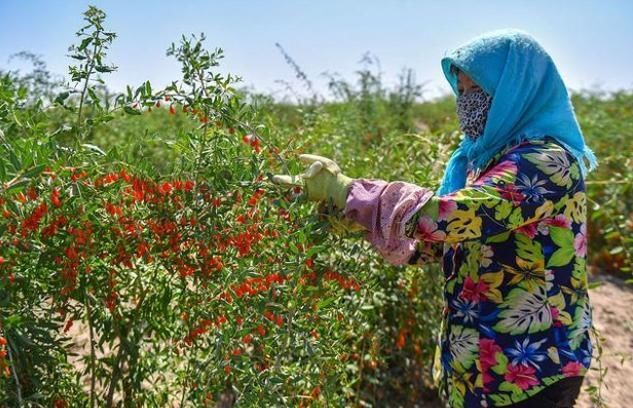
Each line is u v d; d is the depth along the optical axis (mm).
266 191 1941
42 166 1676
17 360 1916
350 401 3035
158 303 2332
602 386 3846
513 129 1888
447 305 2041
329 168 1915
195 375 2346
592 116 8258
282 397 1946
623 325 4727
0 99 2025
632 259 5102
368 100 7145
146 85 1974
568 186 1820
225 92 2059
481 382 1918
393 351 3520
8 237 1818
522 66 1848
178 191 1994
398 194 1804
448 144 4180
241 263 1964
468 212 1745
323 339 2166
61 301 2182
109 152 1928
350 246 2451
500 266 1883
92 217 1884
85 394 2539
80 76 1932
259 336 1959
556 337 1858
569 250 1857
